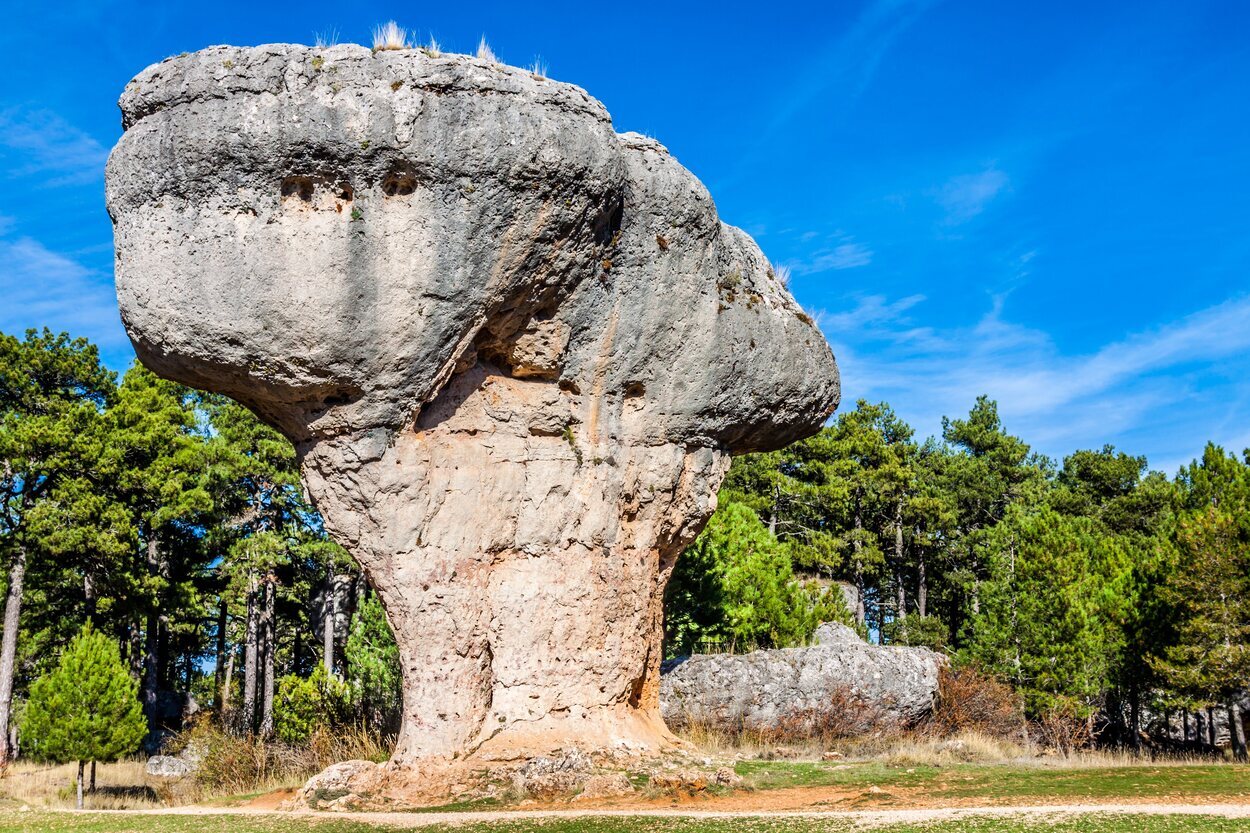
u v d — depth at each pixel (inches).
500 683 621.9
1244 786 558.6
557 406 647.8
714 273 675.4
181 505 1216.2
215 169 536.1
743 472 1791.3
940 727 877.8
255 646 1352.1
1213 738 1192.2
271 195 542.9
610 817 497.4
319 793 587.8
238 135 530.3
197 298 542.9
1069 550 1098.7
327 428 590.6
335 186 549.3
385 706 901.8
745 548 1130.7
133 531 1192.8
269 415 612.7
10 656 1122.7
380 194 555.2
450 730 603.2
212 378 573.3
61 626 1355.8
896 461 1763.0
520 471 640.4
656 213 636.1
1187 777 594.6
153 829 522.6
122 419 1224.8
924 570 1857.8
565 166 564.4
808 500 1772.9
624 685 658.2
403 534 600.7
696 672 890.1
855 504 1785.2
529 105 564.1
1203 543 977.5
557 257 594.9
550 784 570.9
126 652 1478.8
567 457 650.2
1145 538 1621.6
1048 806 499.8
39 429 1121.4
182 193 539.8
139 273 544.4
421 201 557.9
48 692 847.7
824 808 523.5
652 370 666.8
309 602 1497.3
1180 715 1286.9
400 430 597.9
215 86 534.3
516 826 483.8
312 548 1268.5
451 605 609.0
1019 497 1889.8
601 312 638.5
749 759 703.7
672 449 685.9
